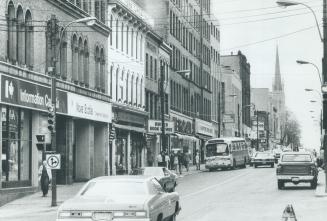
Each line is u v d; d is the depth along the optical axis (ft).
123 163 198.08
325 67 116.16
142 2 262.47
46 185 119.55
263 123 623.36
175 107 274.98
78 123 165.68
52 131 103.50
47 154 101.55
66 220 51.98
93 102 163.94
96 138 177.58
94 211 51.80
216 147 247.29
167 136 254.88
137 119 210.38
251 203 100.73
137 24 209.15
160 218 57.21
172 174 125.29
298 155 132.67
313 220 74.84
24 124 124.88
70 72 149.48
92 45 165.99
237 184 155.74
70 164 149.18
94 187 55.83
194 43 326.44
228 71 439.22
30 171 127.34
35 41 128.16
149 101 229.45
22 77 119.65
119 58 191.42
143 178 57.52
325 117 114.52
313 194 118.21
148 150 226.38
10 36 117.50
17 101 116.37
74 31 151.53
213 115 382.01
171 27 271.08
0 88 108.78
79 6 157.17
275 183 156.46
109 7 182.29
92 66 166.61
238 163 259.39
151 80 231.71
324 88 114.32
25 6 123.34
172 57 271.49
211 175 208.13
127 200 52.90
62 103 140.77
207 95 361.51
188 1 311.27
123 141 198.70
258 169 252.21
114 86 187.01
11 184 116.78
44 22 132.26
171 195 62.59
